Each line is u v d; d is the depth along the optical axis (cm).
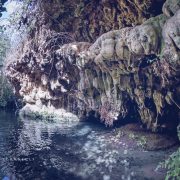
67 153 1063
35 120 1867
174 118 1098
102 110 1350
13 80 2042
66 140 1265
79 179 810
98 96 1362
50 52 1571
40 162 971
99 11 1266
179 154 646
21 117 2006
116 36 1012
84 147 1130
